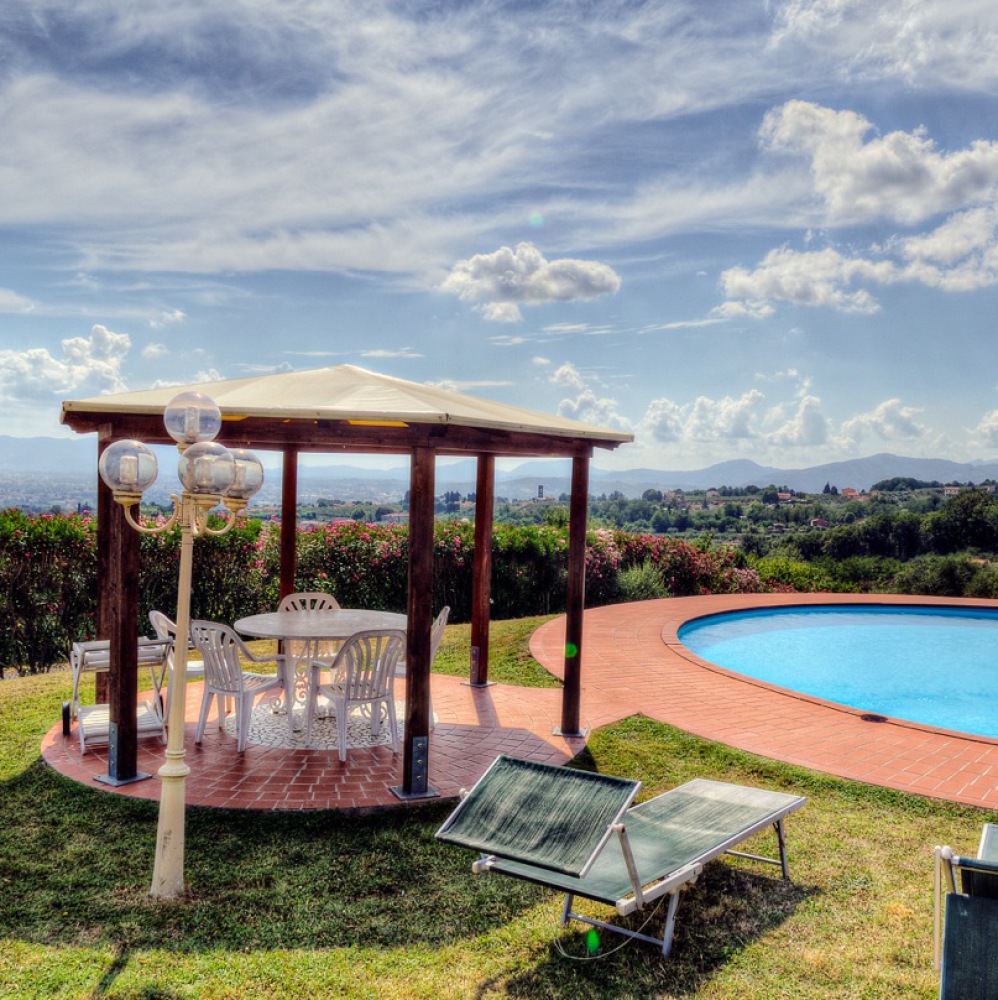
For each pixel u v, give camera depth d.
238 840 5.27
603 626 14.20
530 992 3.70
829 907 4.59
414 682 6.02
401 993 3.67
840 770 6.89
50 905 4.40
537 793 4.43
